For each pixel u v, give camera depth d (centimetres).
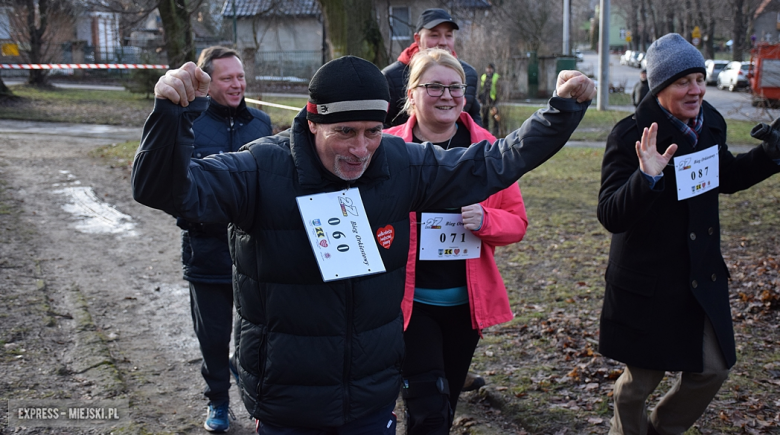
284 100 2484
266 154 212
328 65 200
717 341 285
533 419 369
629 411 304
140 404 381
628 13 7462
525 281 622
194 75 176
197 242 351
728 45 7025
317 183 210
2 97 2400
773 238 745
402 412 402
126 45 3972
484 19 1783
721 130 307
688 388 293
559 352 461
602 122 2147
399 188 224
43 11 2948
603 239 768
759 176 300
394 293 227
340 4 1316
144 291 585
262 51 3653
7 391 376
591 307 546
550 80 2970
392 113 426
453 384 321
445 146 325
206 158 206
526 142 222
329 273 208
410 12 2477
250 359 221
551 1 3300
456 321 315
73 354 434
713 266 292
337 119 198
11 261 628
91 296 560
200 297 358
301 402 218
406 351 294
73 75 3856
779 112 1396
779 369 420
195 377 432
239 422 385
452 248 298
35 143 1490
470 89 433
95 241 731
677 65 278
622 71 5275
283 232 211
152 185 183
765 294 538
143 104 2570
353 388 221
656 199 284
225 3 3569
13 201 884
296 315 214
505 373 429
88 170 1149
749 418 361
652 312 288
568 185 1127
